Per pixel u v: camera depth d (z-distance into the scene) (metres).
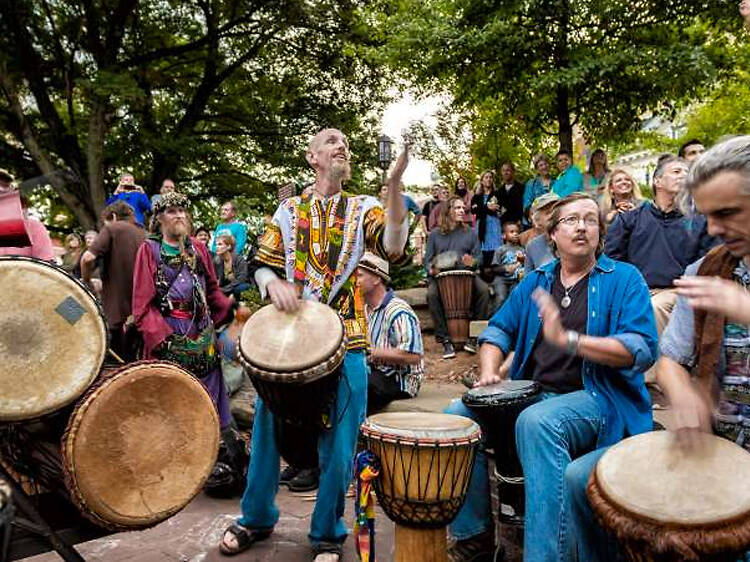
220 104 16.91
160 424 2.34
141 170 15.91
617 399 2.54
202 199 17.36
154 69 16.20
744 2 3.88
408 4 10.30
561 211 2.72
